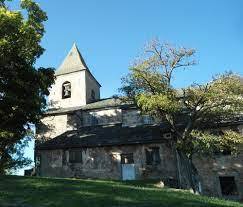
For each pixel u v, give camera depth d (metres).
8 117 28.31
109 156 34.50
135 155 33.59
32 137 39.34
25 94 28.31
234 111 26.52
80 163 35.34
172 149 32.28
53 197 15.79
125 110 39.12
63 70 47.84
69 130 41.06
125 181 29.42
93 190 17.80
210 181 31.20
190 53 27.55
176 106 25.64
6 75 27.55
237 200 30.00
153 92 27.16
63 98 46.41
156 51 27.66
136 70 26.92
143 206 15.41
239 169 30.77
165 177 31.52
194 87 26.17
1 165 35.31
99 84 50.78
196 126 28.55
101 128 39.34
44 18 29.88
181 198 18.19
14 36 27.16
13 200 15.08
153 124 37.06
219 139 26.09
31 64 28.80
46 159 36.81
